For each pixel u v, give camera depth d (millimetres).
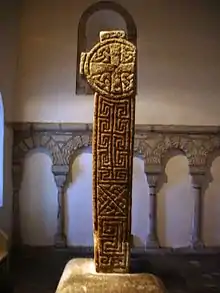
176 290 4699
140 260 6066
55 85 6723
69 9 6750
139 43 6766
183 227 6723
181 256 6340
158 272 5438
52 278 5086
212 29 6793
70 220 6703
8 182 6391
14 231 6605
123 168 2764
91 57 2688
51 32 6734
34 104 6691
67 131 6645
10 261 5902
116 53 2686
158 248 6652
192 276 5270
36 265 5707
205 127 6660
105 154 2754
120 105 2719
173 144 6668
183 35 6777
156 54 6766
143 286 2555
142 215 6711
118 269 2805
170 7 6777
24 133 6633
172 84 6770
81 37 6734
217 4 6785
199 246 6656
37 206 6672
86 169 6715
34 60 6711
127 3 6770
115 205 2789
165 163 6734
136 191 6719
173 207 6723
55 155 6637
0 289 4250
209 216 6742
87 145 6656
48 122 6660
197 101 6762
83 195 6703
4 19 5891
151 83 6754
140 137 6660
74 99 6727
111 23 6793
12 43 6348
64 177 6648
